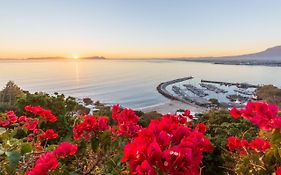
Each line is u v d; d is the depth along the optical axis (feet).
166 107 269.03
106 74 643.04
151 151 4.16
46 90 323.57
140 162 4.38
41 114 12.39
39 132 12.24
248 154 9.34
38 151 9.00
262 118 7.56
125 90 390.21
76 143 9.02
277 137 7.25
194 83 514.68
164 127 5.21
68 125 20.68
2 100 67.77
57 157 7.73
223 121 40.73
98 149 8.36
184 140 4.66
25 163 7.66
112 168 8.02
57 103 23.66
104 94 345.31
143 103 295.48
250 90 438.81
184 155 4.05
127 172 6.27
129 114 9.02
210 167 26.14
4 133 9.90
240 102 305.12
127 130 8.66
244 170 8.98
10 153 7.02
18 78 461.78
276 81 561.43
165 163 4.02
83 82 453.58
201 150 4.84
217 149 26.48
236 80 580.30
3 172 7.33
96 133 8.47
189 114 10.67
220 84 518.37
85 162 8.83
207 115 45.09
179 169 4.00
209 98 338.54
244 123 32.83
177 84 492.13
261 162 8.50
